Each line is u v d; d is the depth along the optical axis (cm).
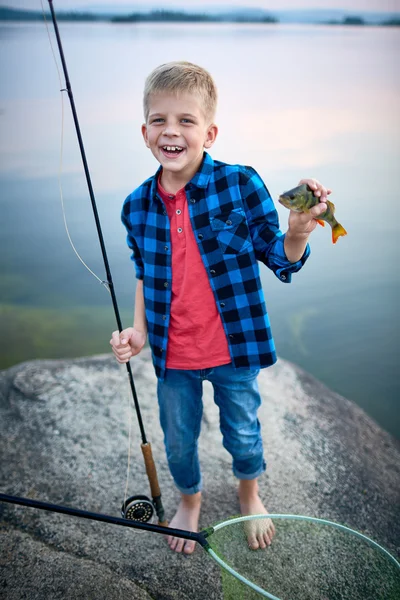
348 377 361
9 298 466
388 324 406
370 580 159
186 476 190
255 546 172
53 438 248
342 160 568
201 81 156
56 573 178
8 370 301
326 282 448
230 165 164
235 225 161
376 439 258
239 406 176
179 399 176
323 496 213
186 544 190
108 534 198
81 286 489
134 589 172
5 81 691
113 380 285
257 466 190
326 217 142
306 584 161
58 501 215
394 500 216
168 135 154
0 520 205
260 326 167
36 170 576
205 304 166
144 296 175
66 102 681
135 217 172
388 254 473
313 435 248
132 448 241
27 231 518
